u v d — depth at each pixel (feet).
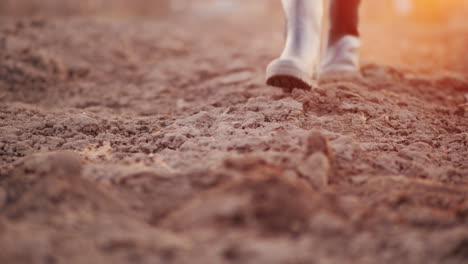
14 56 15.90
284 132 8.38
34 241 5.15
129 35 20.88
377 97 11.22
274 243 5.25
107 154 8.50
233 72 15.55
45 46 17.74
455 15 36.22
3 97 13.65
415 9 37.93
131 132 9.97
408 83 13.73
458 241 5.24
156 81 15.44
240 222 5.56
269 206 5.70
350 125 9.46
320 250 5.24
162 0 47.98
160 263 5.00
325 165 6.95
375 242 5.44
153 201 6.37
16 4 38.42
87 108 12.76
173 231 5.68
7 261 4.89
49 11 40.27
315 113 10.09
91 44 18.78
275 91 11.78
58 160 6.88
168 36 21.91
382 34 28.17
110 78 16.10
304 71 10.11
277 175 6.29
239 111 10.36
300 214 5.69
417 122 10.14
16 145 8.94
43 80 15.10
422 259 5.17
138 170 7.16
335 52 12.46
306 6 10.49
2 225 5.44
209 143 8.21
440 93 13.30
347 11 12.25
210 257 5.08
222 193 6.01
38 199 6.01
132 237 5.38
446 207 6.22
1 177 7.23
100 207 6.04
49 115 11.28
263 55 17.63
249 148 7.84
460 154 8.55
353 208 6.10
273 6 46.62
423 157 8.09
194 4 51.70
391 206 6.25
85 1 42.45
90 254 5.11
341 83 11.76
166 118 11.19
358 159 7.68
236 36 25.77
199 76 15.61
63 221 5.62
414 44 24.39
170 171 7.27
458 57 20.11
